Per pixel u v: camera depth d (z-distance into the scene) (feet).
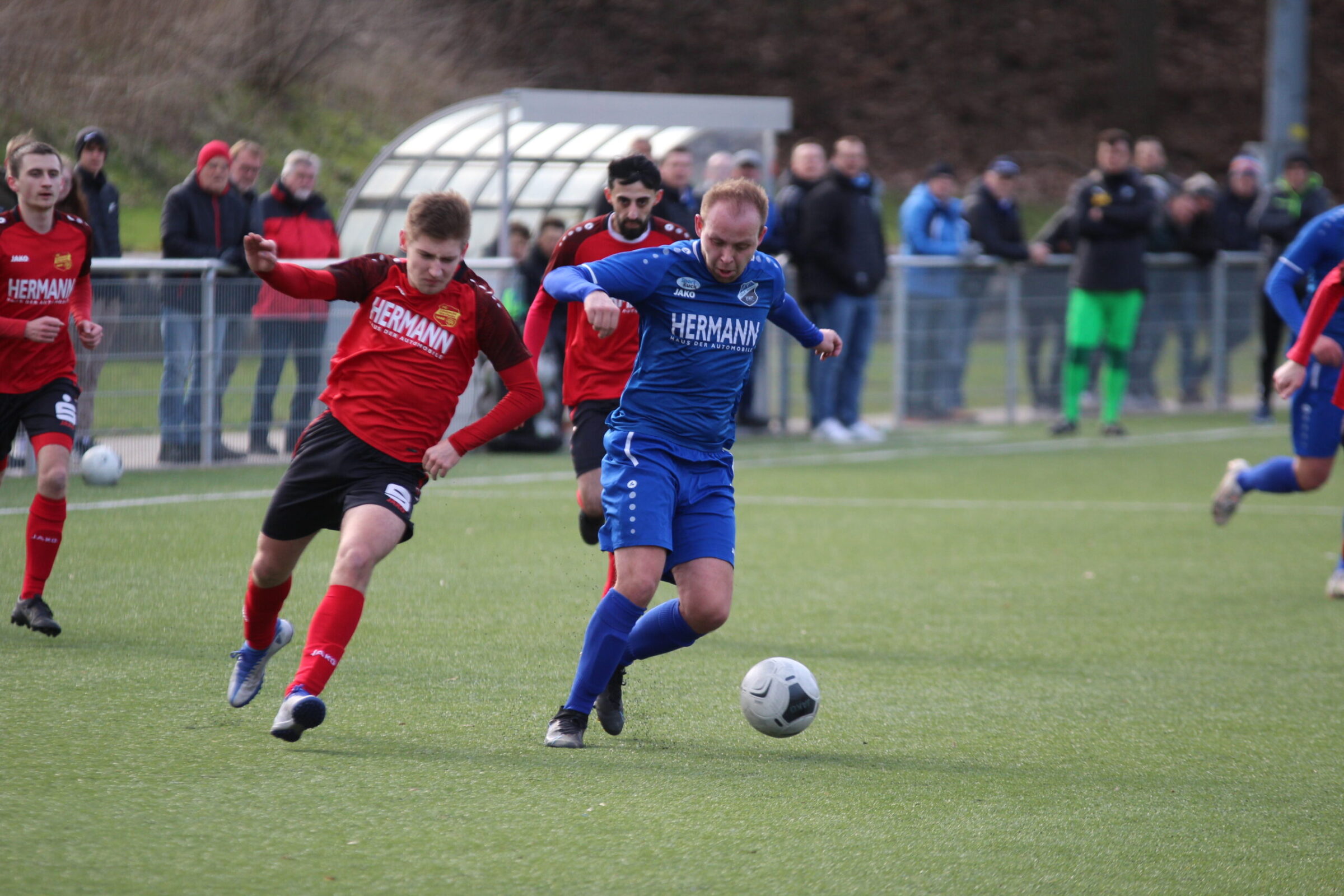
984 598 86.94
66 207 76.84
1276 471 93.91
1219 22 463.83
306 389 132.46
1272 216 186.60
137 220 225.56
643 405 53.83
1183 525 116.88
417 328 53.62
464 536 102.42
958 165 405.39
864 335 165.37
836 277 159.63
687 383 53.62
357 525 52.47
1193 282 205.05
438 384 54.08
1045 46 437.58
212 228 127.24
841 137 406.00
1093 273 174.91
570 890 39.06
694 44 397.19
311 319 131.64
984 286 185.16
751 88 399.65
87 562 87.30
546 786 48.37
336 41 275.80
